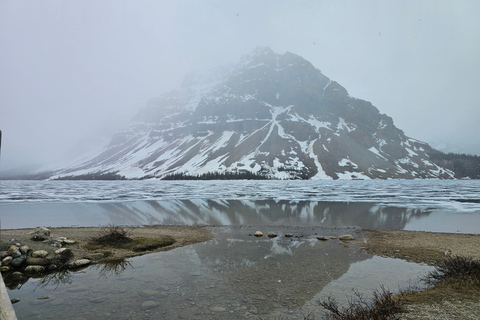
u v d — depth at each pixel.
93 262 11.38
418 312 6.25
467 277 8.38
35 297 7.71
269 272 9.88
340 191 68.81
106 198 50.09
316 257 12.07
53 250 12.03
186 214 28.69
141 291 8.10
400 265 10.79
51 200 46.44
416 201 42.84
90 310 6.83
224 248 13.91
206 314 6.54
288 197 50.56
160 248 13.90
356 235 17.69
